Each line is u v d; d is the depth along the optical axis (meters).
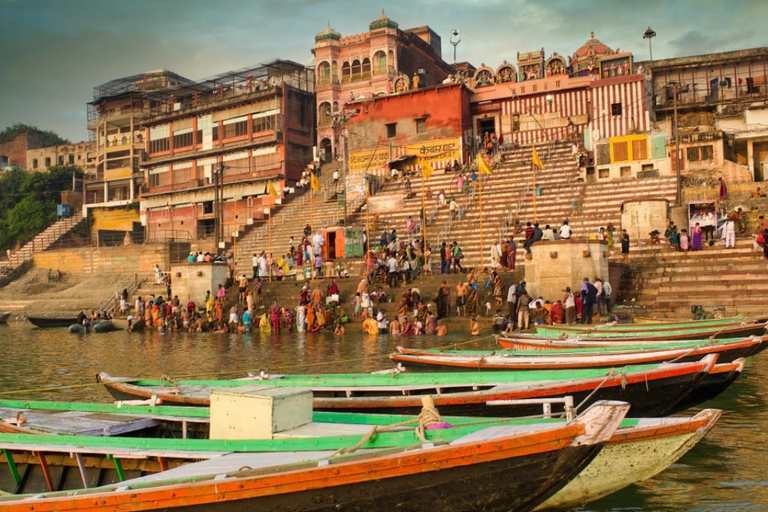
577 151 37.66
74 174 66.38
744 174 32.56
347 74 51.75
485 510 5.47
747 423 9.91
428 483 5.36
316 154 49.88
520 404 8.57
